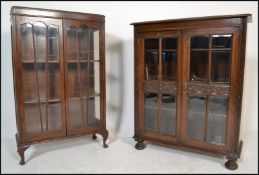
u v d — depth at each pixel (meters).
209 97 2.25
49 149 2.67
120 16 3.04
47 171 2.18
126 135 3.27
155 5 3.01
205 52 2.22
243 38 2.03
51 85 2.39
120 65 3.15
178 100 2.40
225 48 2.13
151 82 2.52
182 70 2.33
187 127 2.39
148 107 2.61
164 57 2.42
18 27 2.12
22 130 2.26
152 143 2.87
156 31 2.40
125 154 2.55
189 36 2.24
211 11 2.97
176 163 2.35
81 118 2.57
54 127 2.43
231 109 2.17
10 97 2.88
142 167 2.27
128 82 3.20
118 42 3.09
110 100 3.21
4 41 2.77
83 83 2.57
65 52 2.34
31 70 2.30
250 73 3.02
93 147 2.73
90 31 2.51
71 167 2.26
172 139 2.49
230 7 2.93
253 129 3.16
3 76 2.82
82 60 2.52
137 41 2.54
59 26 2.27
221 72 2.18
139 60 2.55
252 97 3.08
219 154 2.27
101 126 2.66
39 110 2.34
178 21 2.27
